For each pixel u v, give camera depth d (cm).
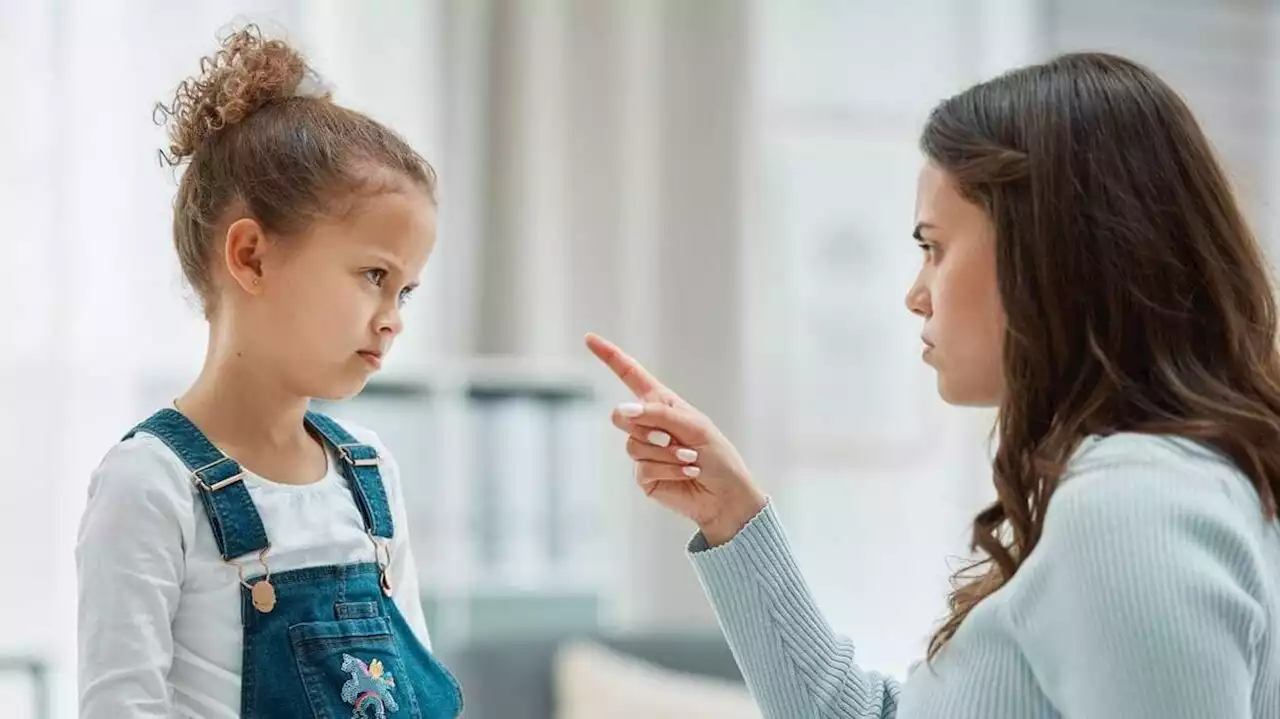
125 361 350
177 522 146
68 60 345
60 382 343
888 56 457
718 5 414
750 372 420
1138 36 473
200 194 156
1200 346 141
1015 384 142
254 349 154
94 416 348
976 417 459
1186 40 477
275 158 152
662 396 175
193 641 146
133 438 151
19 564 340
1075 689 124
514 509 362
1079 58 148
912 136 457
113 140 349
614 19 402
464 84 388
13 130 341
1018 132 144
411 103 378
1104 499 126
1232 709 118
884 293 457
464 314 388
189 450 151
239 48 163
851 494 455
